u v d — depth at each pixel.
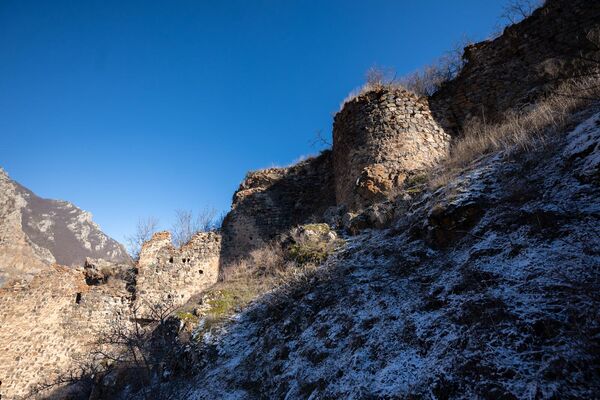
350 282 6.22
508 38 11.66
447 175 7.70
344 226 9.30
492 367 3.05
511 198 5.27
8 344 12.32
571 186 4.72
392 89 11.88
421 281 5.18
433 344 3.80
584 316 3.01
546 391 2.63
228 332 7.75
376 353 4.31
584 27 10.02
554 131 6.37
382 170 10.14
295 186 16.11
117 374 9.35
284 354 5.78
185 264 13.95
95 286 13.70
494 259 4.42
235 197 16.50
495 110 11.14
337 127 12.98
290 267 8.37
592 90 6.65
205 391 6.26
